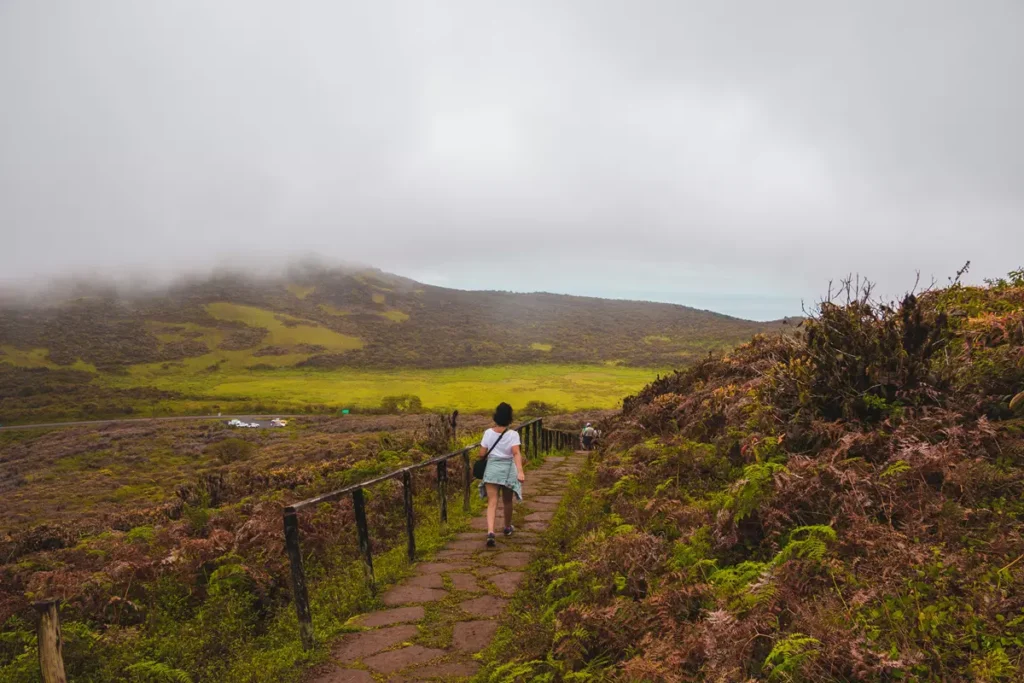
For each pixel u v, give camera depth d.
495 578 6.51
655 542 5.26
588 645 4.19
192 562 6.89
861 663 2.89
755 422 6.76
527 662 4.09
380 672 4.52
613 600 4.49
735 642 3.31
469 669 4.50
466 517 9.40
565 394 156.75
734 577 4.25
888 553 3.79
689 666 3.50
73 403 160.25
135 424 120.75
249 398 167.50
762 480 5.04
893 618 3.22
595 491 8.34
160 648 5.40
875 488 4.60
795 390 6.66
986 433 4.76
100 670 5.12
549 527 8.34
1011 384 5.57
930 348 5.94
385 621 5.47
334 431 95.50
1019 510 4.06
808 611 3.42
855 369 5.99
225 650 5.38
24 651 6.04
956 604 3.22
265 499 10.22
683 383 14.23
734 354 13.32
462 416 98.38
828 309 6.49
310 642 5.00
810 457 5.66
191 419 127.00
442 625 5.32
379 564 7.20
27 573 8.06
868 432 5.52
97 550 8.91
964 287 11.50
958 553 3.66
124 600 6.31
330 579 6.86
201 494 12.55
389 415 122.62
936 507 4.16
